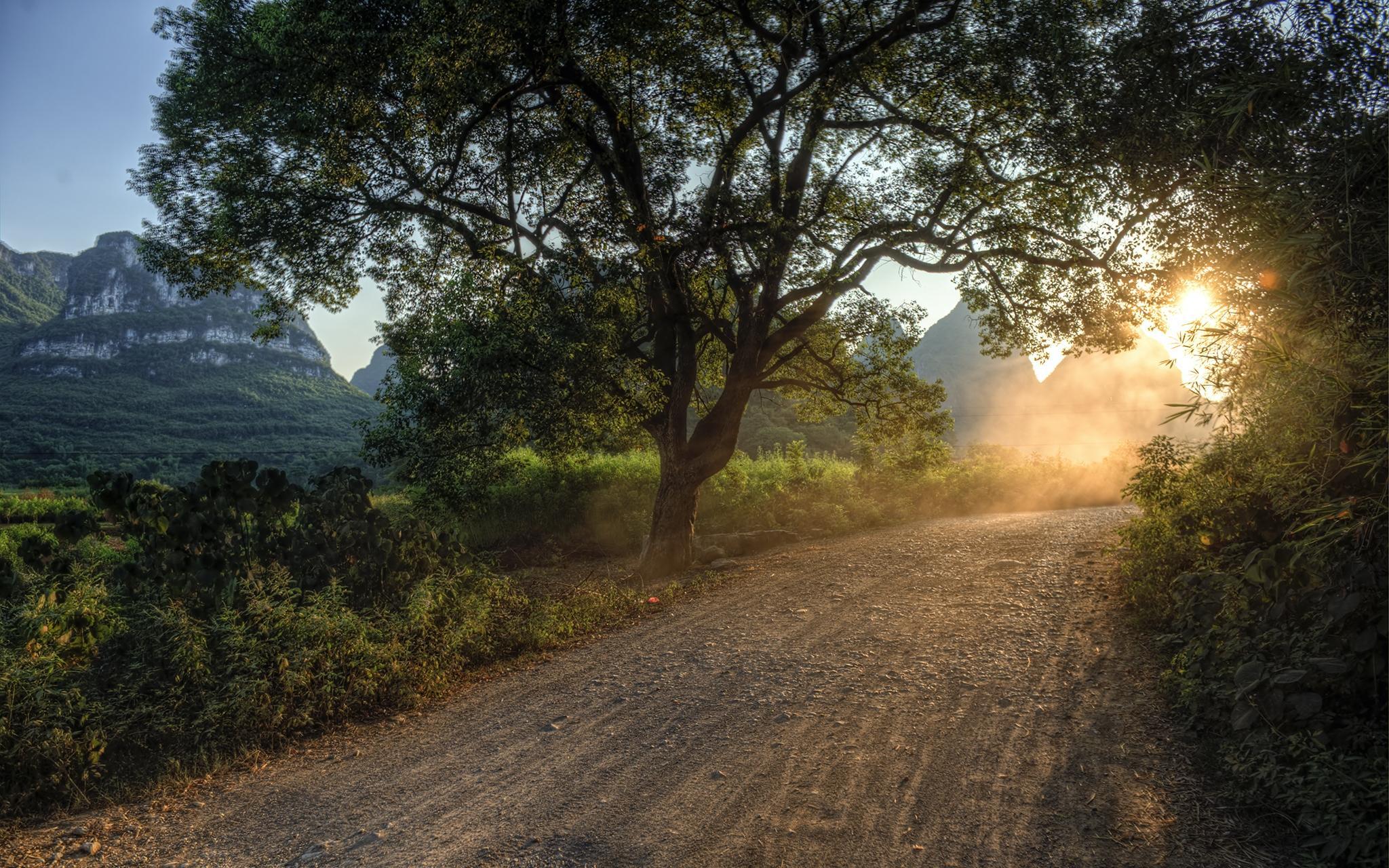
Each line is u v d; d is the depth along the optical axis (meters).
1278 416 4.11
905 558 11.70
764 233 11.16
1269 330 3.83
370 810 4.29
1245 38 4.70
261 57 10.48
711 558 13.40
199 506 6.53
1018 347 14.28
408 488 15.31
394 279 12.42
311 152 10.80
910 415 14.55
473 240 11.73
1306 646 4.03
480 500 11.59
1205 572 5.45
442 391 10.52
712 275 11.81
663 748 4.97
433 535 7.85
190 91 10.74
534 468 17.64
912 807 3.95
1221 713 4.36
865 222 11.88
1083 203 10.56
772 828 3.82
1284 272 3.58
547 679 6.67
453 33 8.59
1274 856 3.26
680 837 3.78
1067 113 8.98
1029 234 12.04
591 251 10.78
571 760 4.87
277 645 5.72
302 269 11.76
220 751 5.16
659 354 13.05
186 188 11.17
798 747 4.83
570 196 11.75
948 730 4.93
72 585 5.97
